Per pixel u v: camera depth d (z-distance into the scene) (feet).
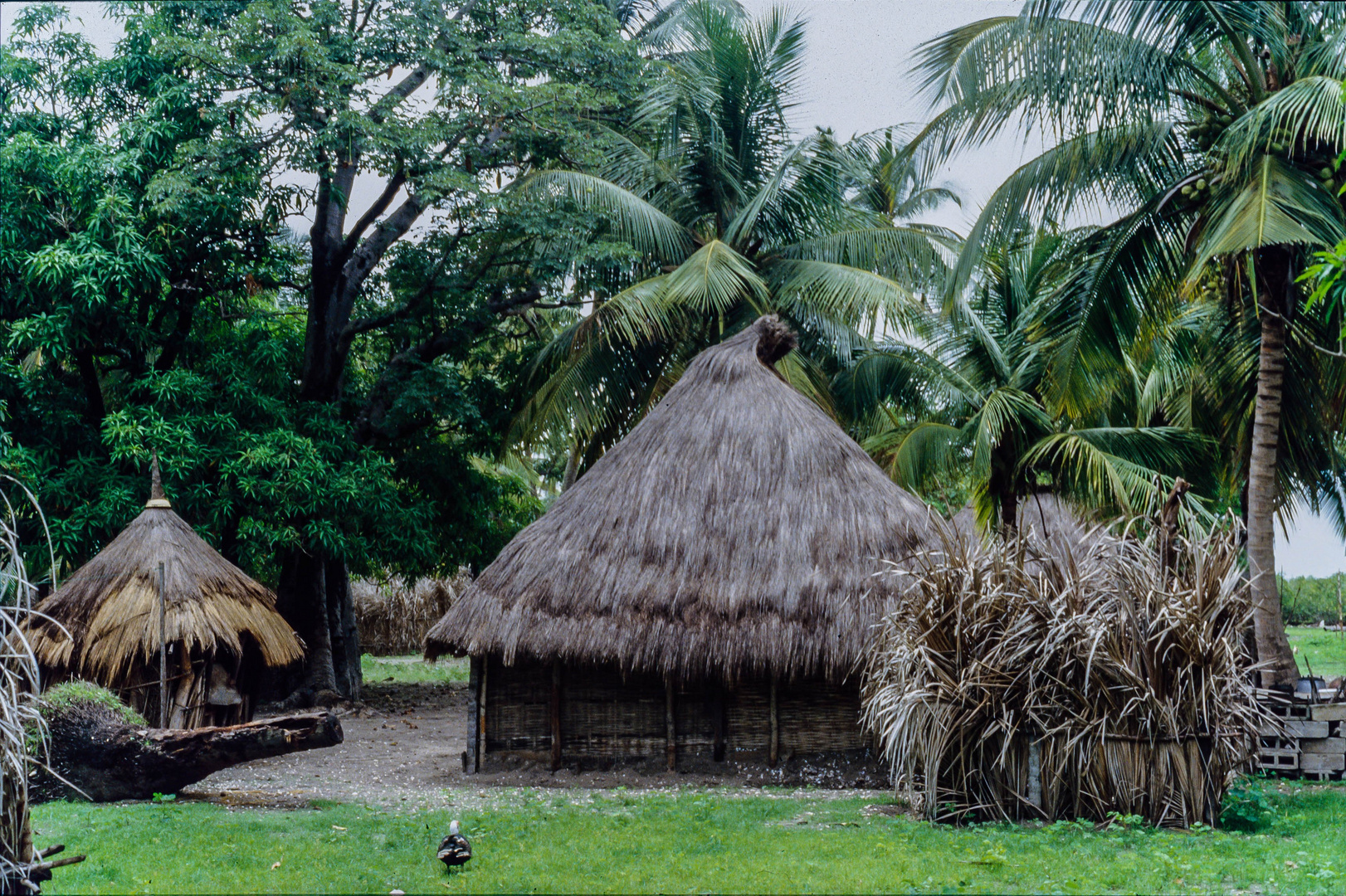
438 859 20.85
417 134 49.01
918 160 43.93
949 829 24.68
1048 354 50.37
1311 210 34.24
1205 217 39.55
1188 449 53.52
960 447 57.11
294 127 48.42
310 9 49.42
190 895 18.54
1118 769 24.88
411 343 61.67
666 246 59.16
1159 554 26.45
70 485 45.60
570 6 54.49
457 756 40.29
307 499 48.32
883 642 28.94
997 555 26.08
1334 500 55.83
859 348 64.13
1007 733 25.31
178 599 36.14
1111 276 42.65
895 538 34.27
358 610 90.07
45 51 49.78
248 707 41.93
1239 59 38.83
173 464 45.11
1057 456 52.16
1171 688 25.02
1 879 15.64
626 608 33.83
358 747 43.29
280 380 55.06
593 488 37.60
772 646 32.45
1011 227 42.83
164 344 51.72
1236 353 43.80
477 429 61.26
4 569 17.53
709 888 19.04
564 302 59.67
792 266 58.54
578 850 22.39
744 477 36.11
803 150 57.16
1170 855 21.63
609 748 35.27
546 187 54.85
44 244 44.93
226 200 46.47
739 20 64.69
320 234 52.90
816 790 31.91
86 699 29.22
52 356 44.78
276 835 24.03
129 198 44.98
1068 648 25.02
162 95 47.50
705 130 59.41
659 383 62.34
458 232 54.65
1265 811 26.14
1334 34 37.01
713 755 34.50
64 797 28.32
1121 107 38.40
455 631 35.17
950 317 57.88
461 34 51.80
